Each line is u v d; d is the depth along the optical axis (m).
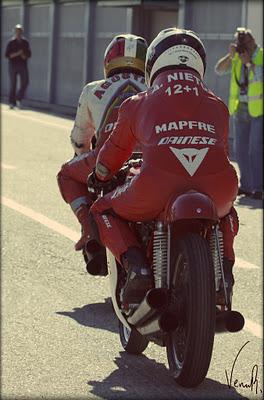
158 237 21.52
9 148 70.12
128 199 21.77
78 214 27.58
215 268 21.61
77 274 33.50
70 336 26.53
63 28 111.69
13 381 22.94
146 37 99.31
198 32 84.38
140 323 22.03
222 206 21.66
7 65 130.88
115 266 23.03
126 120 22.22
